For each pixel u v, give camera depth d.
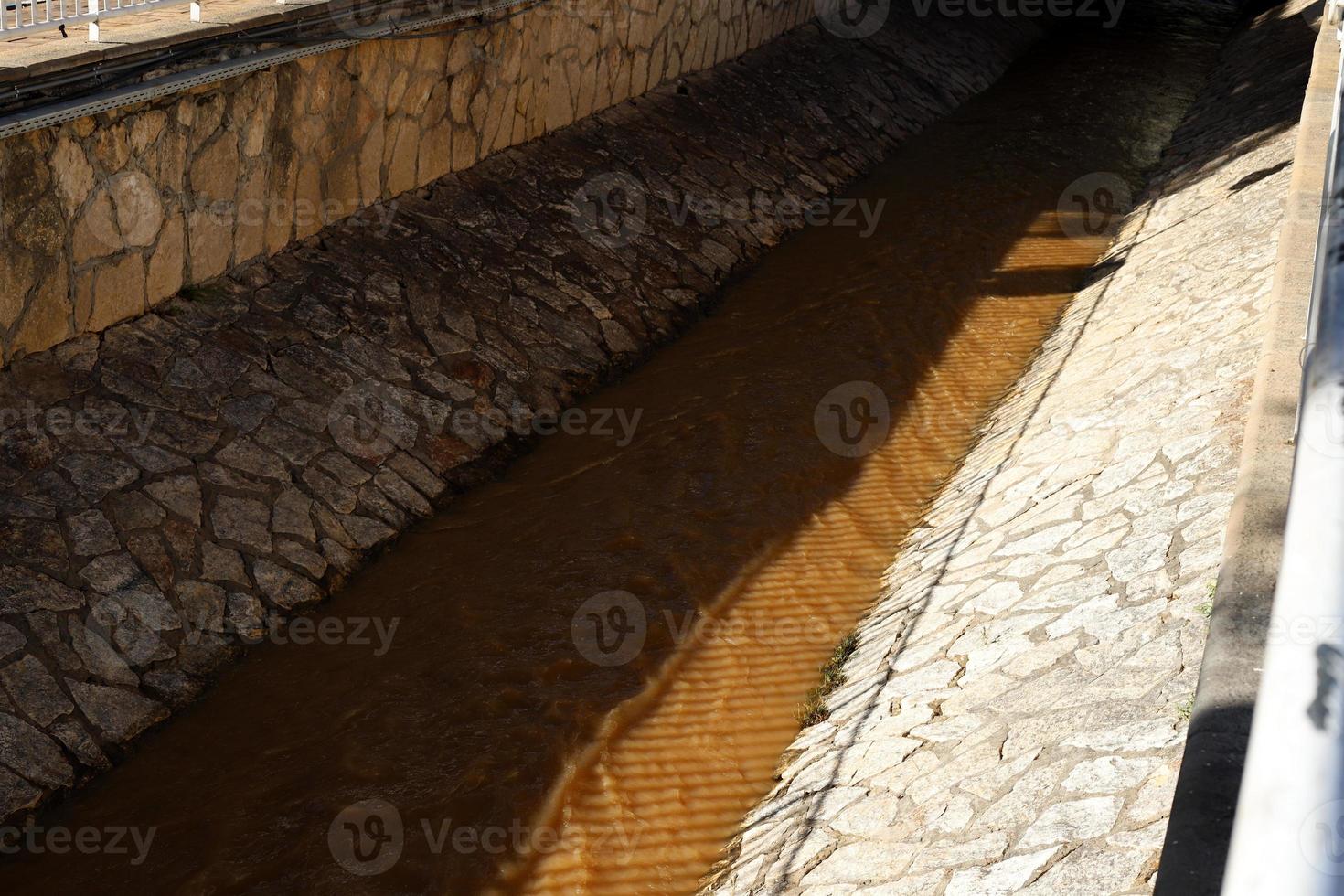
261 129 7.15
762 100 13.02
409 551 6.45
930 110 15.04
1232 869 0.70
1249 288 6.99
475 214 8.91
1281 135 10.59
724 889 4.40
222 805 4.81
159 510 5.74
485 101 9.33
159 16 6.86
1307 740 0.71
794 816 4.59
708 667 5.68
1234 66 15.97
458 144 9.15
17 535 5.25
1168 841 2.43
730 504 6.96
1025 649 4.73
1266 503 3.51
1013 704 4.40
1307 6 16.48
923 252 10.68
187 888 4.43
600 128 10.87
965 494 6.80
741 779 5.06
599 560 6.43
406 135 8.52
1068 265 10.56
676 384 8.37
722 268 10.12
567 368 8.19
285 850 4.61
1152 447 5.73
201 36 6.46
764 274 10.27
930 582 5.89
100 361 6.18
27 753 4.73
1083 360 7.86
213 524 5.88
